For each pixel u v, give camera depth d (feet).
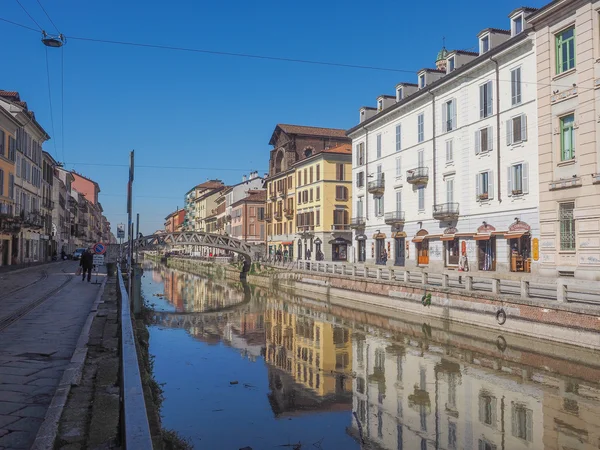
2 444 17.26
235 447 32.37
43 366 27.89
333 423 37.52
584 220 79.05
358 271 124.06
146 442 9.92
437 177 126.11
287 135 231.71
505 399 43.16
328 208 194.90
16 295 65.41
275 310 105.91
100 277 105.19
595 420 37.78
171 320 90.63
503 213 102.37
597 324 52.21
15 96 160.97
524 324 62.34
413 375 51.47
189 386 46.57
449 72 125.49
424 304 84.02
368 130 163.22
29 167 170.09
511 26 106.32
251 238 286.05
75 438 17.01
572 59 83.30
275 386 47.06
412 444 33.50
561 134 85.15
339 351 63.57
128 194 61.05
